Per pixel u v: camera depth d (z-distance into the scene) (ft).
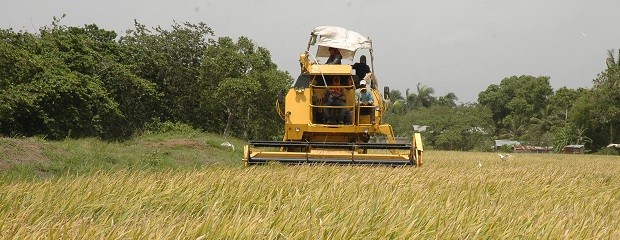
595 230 28.30
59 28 142.31
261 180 36.63
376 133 54.03
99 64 140.56
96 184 32.22
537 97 345.31
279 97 55.52
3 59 110.42
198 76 156.66
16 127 115.44
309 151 50.55
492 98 366.63
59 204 27.68
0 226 22.27
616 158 160.15
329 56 56.95
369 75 54.03
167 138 103.40
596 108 238.89
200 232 22.00
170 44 160.56
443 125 289.74
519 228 27.50
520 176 51.16
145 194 30.83
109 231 21.83
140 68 156.87
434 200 33.19
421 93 360.48
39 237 20.84
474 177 45.52
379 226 25.00
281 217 25.04
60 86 116.78
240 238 21.86
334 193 33.09
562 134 255.09
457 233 25.20
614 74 234.17
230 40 156.66
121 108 145.28
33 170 52.13
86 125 126.11
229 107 152.15
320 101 54.03
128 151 70.59
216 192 31.94
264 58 158.10
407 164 48.85
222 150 93.56
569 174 57.62
